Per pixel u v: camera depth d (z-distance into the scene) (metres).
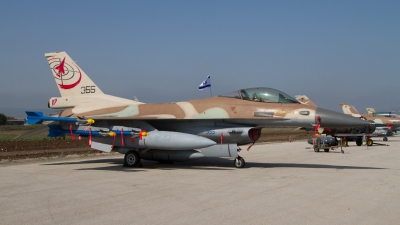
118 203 6.87
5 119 91.56
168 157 13.25
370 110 52.88
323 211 6.10
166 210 6.27
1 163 14.89
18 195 7.73
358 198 7.13
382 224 5.32
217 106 13.17
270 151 21.94
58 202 7.01
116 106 15.68
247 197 7.29
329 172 11.23
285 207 6.40
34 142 30.61
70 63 16.67
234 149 12.62
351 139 28.94
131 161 13.24
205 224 5.38
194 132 13.45
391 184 8.80
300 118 12.09
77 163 14.91
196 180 9.65
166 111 13.83
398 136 47.03
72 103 16.48
